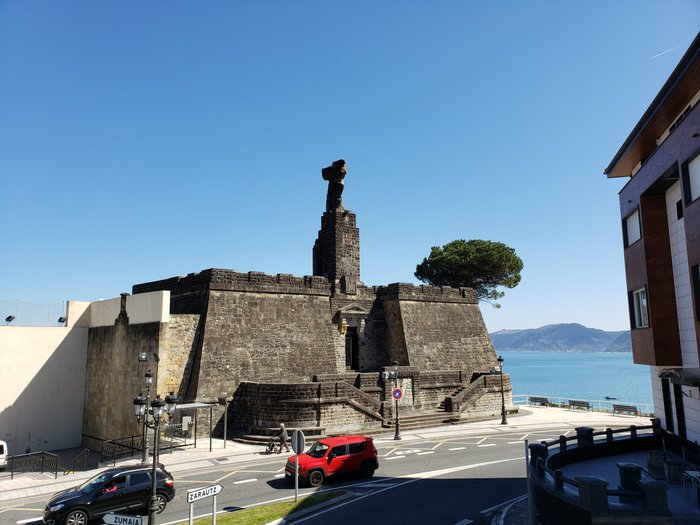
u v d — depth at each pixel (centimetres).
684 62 1691
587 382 14150
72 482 2486
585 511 1317
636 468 1538
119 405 3588
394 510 1772
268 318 3838
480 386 4191
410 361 4350
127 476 1870
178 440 3173
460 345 4806
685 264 1959
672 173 1917
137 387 3425
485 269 6538
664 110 1977
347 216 4519
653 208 2136
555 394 9862
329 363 4075
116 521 1315
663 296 2067
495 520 1644
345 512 1756
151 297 3469
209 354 3466
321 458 2191
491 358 5006
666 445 2239
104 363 3881
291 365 3850
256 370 3656
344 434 3309
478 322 5056
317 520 1664
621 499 1430
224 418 3244
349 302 4400
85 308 4175
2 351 3775
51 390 3934
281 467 2531
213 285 3631
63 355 4019
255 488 2139
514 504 1831
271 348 3781
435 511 1753
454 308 4919
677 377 1841
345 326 4284
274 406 3259
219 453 2884
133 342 3572
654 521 1254
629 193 2314
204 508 1873
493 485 2111
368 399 3528
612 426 3722
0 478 2705
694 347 1903
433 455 2734
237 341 3628
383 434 3381
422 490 2045
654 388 2422
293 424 3212
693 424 2045
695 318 1745
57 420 3934
